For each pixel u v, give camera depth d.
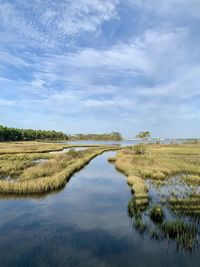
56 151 65.00
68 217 14.12
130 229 12.24
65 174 24.94
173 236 11.30
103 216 14.22
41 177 24.00
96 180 25.03
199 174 28.28
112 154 60.16
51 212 15.02
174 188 20.89
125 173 28.64
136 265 9.00
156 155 49.78
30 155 46.41
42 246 10.51
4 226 12.78
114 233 11.77
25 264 9.11
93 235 11.56
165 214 14.11
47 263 9.18
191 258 9.43
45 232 11.97
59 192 20.06
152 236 11.30
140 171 28.09
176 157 45.69
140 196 17.45
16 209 15.62
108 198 18.22
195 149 72.81
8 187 19.30
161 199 17.14
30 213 14.83
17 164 33.00
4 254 9.88
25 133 154.88
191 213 14.24
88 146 91.81
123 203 16.92
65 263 9.20
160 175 25.39
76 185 22.66
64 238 11.32
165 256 9.59
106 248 10.28
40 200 17.70
